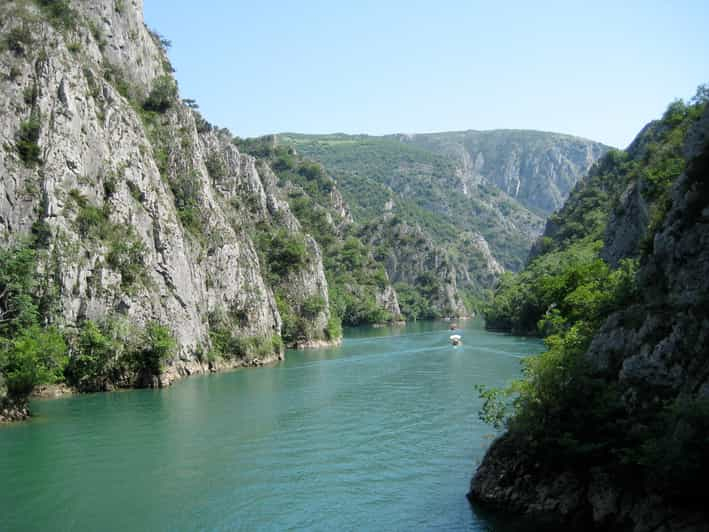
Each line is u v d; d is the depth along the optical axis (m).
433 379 79.06
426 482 39.81
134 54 112.38
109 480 41.25
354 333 175.00
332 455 46.00
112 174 84.44
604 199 167.12
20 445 49.41
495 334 151.75
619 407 33.72
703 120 46.09
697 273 37.81
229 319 104.25
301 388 75.75
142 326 80.62
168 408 63.78
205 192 107.62
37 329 65.94
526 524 33.16
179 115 111.25
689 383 32.00
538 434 34.50
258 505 36.84
